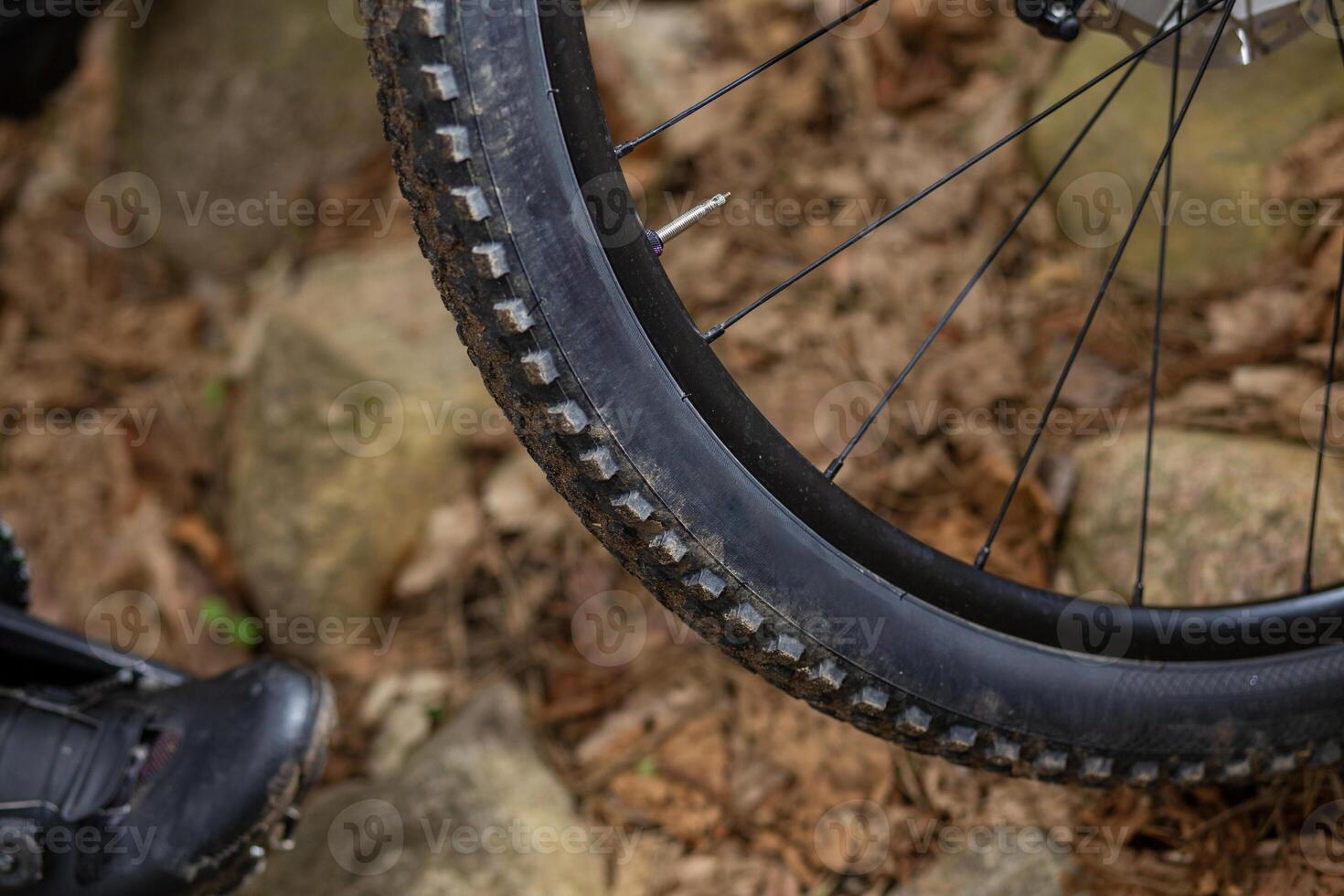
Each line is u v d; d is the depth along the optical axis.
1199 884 1.41
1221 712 1.28
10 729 1.37
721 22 2.07
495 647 1.71
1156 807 1.45
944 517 1.65
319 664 1.74
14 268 2.21
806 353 1.76
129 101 2.25
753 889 1.51
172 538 1.89
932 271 1.78
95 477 1.95
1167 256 1.68
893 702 1.25
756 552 1.21
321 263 2.03
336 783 1.66
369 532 1.76
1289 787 1.42
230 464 1.92
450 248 1.16
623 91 2.00
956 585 1.26
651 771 1.59
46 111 2.32
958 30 1.95
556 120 1.16
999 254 1.77
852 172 1.90
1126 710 1.27
